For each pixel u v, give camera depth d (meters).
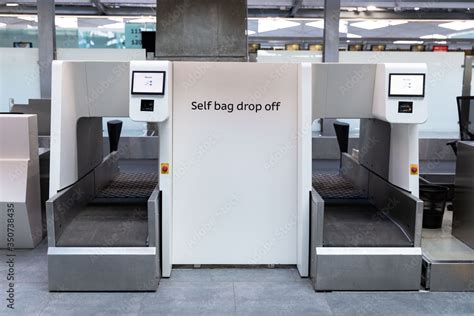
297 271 3.32
